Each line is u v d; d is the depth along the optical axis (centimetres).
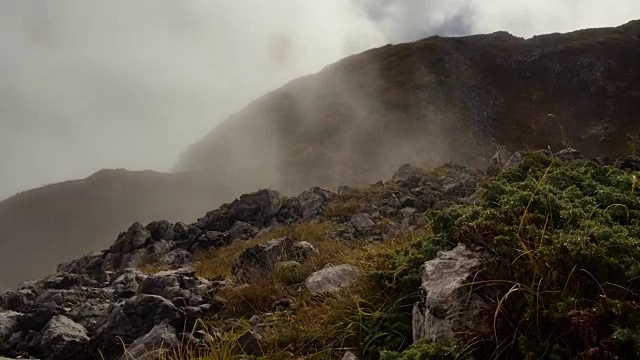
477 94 8281
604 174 614
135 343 619
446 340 389
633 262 379
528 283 385
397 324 485
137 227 2041
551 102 8100
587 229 431
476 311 394
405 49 10044
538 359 331
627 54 8600
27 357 689
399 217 1447
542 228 441
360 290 584
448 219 568
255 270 909
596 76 8281
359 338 500
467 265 448
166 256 1792
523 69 8700
